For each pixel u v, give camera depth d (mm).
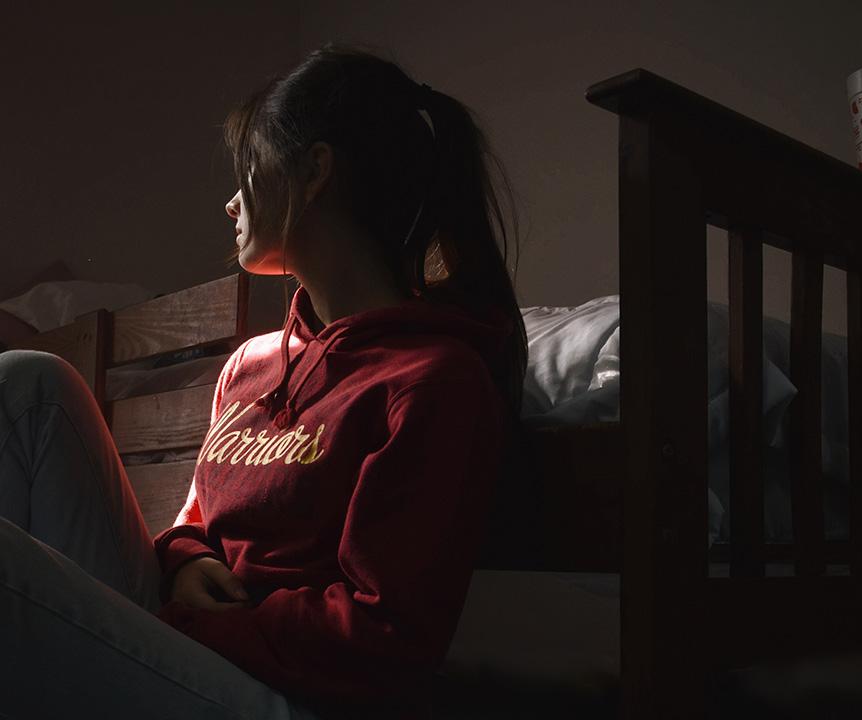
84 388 919
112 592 733
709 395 1210
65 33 3480
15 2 3391
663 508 872
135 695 708
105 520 893
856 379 1210
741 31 2664
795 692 1184
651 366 875
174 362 2227
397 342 894
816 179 1135
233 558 903
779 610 1009
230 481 925
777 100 2572
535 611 1266
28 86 3387
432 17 3510
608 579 1228
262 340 1081
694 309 922
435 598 751
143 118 3621
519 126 3186
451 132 1004
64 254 3396
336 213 954
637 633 865
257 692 760
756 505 1017
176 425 1733
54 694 684
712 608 919
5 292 3273
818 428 1135
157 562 956
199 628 797
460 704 1322
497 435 835
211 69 3805
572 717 1209
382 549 751
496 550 1034
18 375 876
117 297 3051
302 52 4012
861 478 1191
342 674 750
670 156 919
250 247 972
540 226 3090
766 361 1149
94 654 694
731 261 1038
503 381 999
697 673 894
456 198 994
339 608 747
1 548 664
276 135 946
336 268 959
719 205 977
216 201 3771
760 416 1028
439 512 766
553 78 3111
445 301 973
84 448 890
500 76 3266
